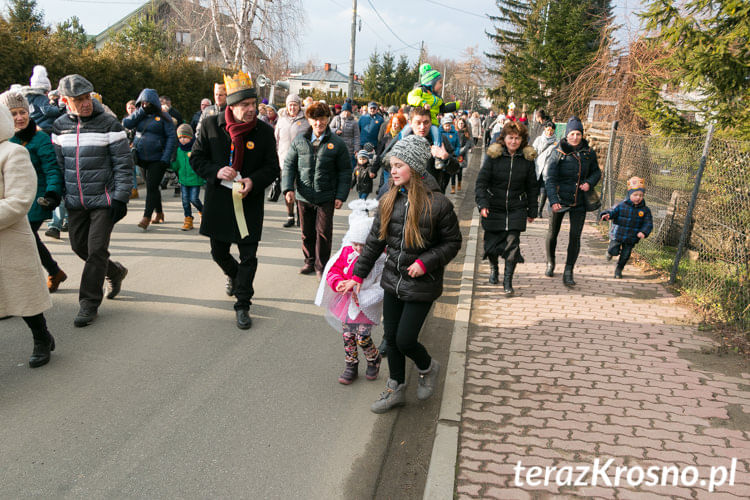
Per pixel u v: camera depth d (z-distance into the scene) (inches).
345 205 443.2
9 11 953.5
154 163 323.9
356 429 136.8
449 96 3225.9
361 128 478.6
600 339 186.9
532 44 1128.2
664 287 247.9
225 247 201.9
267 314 207.0
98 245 185.8
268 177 189.3
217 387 151.9
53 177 181.2
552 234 255.8
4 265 144.4
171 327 190.1
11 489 108.0
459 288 249.3
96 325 188.1
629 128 610.9
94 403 140.5
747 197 227.1
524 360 169.9
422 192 127.8
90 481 111.8
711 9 286.8
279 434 132.3
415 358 138.1
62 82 175.6
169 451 123.0
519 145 223.5
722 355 174.9
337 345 184.4
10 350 167.5
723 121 290.0
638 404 144.7
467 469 118.0
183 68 738.8
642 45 600.7
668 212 296.8
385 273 135.4
